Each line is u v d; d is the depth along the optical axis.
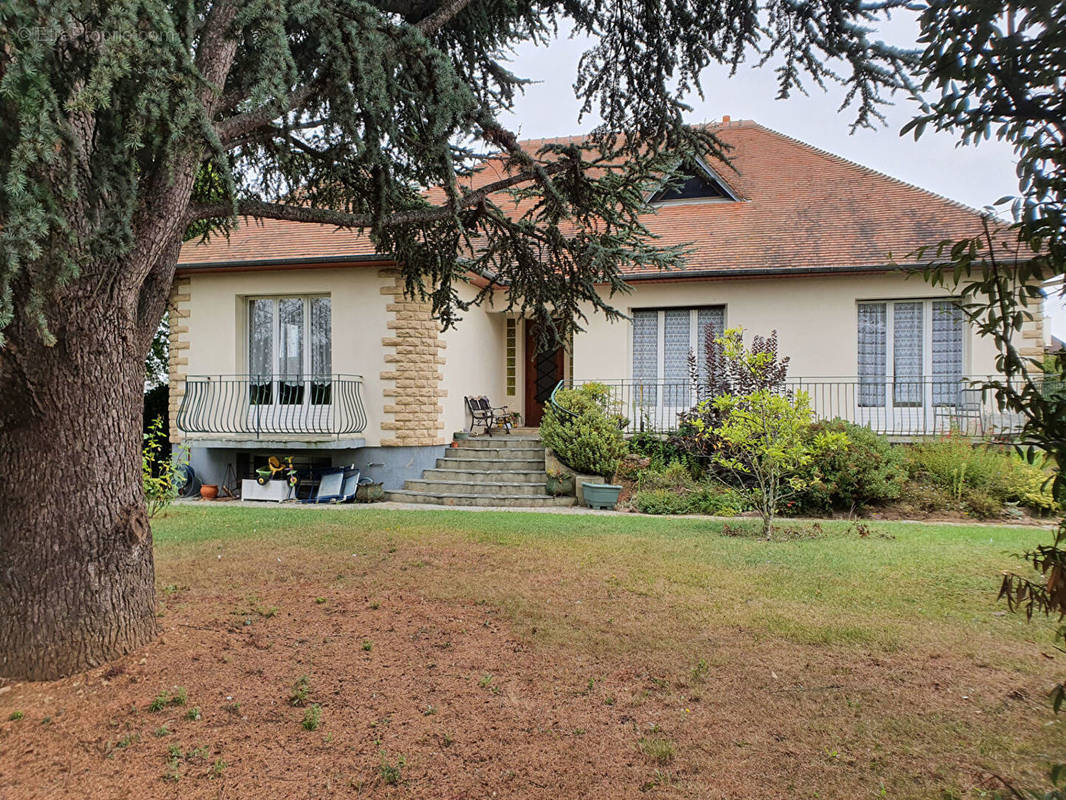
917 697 3.95
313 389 13.80
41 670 3.93
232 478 13.91
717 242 14.37
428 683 4.12
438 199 12.22
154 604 4.48
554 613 5.36
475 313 15.63
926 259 12.22
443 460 13.61
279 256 13.62
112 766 3.20
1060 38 1.77
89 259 3.55
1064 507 2.02
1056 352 1.89
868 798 2.98
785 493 10.39
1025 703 3.86
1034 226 1.88
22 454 3.96
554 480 12.24
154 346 19.88
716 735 3.54
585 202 6.54
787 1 5.38
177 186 4.11
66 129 3.22
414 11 5.95
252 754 3.32
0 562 4.00
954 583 6.20
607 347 14.38
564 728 3.61
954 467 11.02
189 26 3.90
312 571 6.59
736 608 5.50
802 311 13.37
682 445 12.57
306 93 4.92
